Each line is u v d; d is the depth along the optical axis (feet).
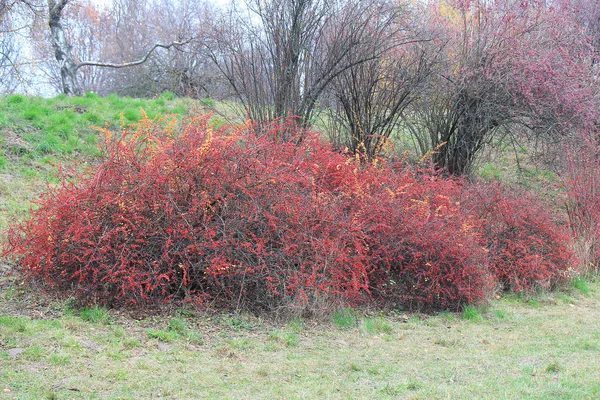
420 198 28.50
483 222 30.99
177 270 21.42
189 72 70.74
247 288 21.83
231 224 21.36
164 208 20.85
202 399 13.89
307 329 20.79
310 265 22.45
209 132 21.89
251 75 38.52
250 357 17.35
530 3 47.14
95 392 13.78
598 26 60.13
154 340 17.84
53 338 16.89
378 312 24.09
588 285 32.42
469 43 44.24
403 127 44.47
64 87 61.36
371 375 16.37
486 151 51.31
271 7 37.60
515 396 14.60
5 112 40.50
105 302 20.02
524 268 30.07
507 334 22.25
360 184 25.99
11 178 31.71
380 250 24.63
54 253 20.43
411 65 41.60
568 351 19.74
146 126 23.58
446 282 25.55
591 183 36.68
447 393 14.57
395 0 43.86
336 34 38.19
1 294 20.24
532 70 42.06
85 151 37.99
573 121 43.04
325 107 40.68
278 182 22.53
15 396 13.10
